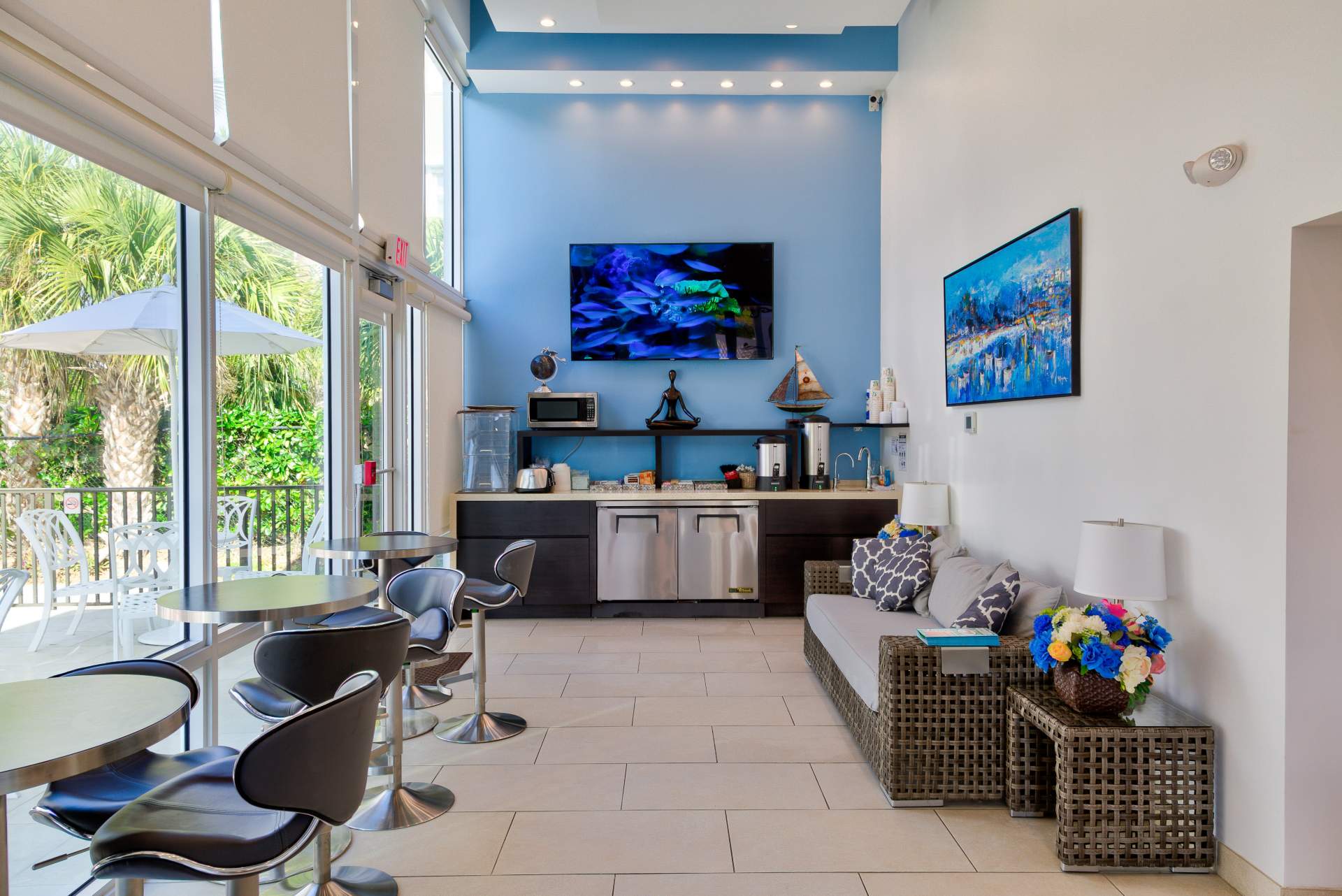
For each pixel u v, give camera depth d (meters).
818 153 6.59
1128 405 3.10
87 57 2.19
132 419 2.60
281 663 2.26
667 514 6.09
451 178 6.49
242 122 3.08
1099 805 2.61
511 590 3.96
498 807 3.06
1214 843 2.61
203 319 2.89
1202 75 2.67
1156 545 2.74
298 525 3.87
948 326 5.00
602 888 2.52
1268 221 2.39
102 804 1.85
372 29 4.54
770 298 6.54
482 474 6.32
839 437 6.62
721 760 3.49
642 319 6.53
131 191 2.56
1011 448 4.16
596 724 3.92
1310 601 2.33
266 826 1.70
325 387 4.17
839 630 3.98
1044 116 3.77
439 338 5.80
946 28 5.08
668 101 6.57
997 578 3.70
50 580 2.28
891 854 2.72
